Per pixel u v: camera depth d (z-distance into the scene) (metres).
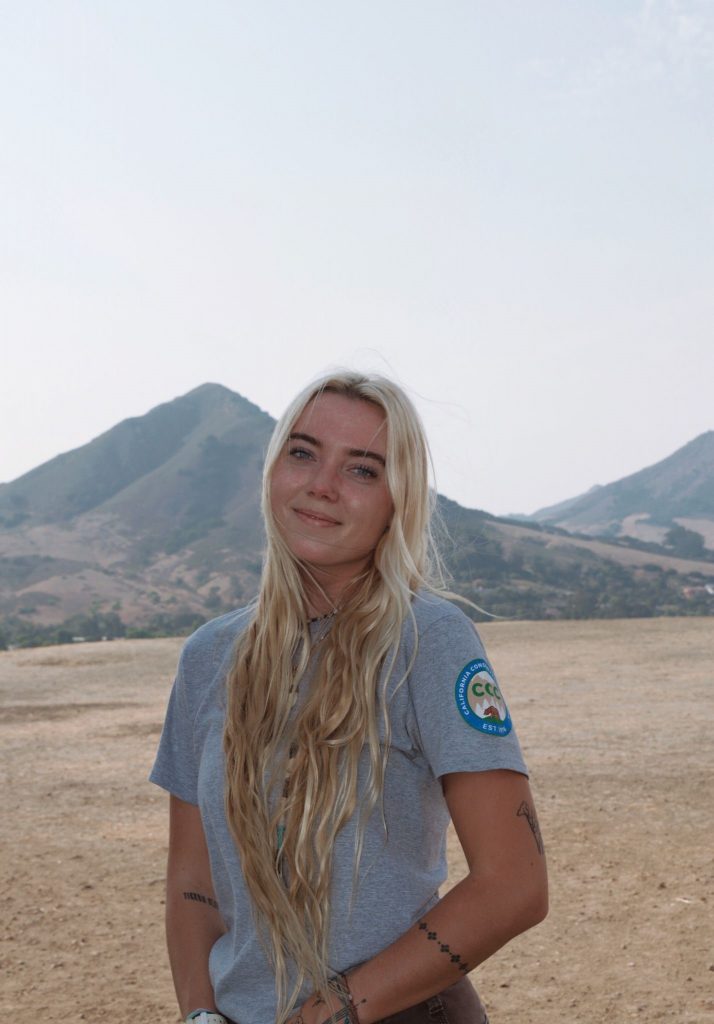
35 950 4.82
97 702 12.97
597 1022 3.85
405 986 1.50
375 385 1.73
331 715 1.60
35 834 6.84
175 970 1.80
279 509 1.73
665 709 10.86
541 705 11.41
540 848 1.56
